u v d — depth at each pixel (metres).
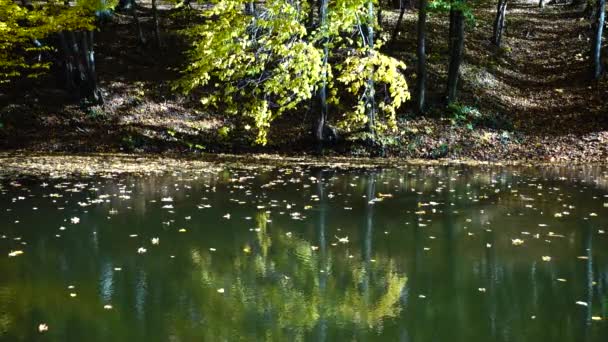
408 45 26.73
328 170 15.78
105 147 20.00
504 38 30.67
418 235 8.84
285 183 13.49
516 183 13.40
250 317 5.77
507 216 10.00
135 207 10.70
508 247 8.14
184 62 25.66
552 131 19.97
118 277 6.92
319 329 5.48
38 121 21.34
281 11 8.16
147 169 15.73
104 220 9.67
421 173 15.16
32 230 8.98
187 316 5.78
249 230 9.12
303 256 7.79
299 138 20.50
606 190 12.35
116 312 5.87
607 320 5.65
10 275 6.94
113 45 26.70
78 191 12.27
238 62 9.12
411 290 6.53
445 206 10.88
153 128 21.19
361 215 10.15
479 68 25.28
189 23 28.66
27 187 12.66
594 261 7.48
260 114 8.35
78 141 20.30
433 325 5.57
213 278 6.92
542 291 6.45
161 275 7.01
